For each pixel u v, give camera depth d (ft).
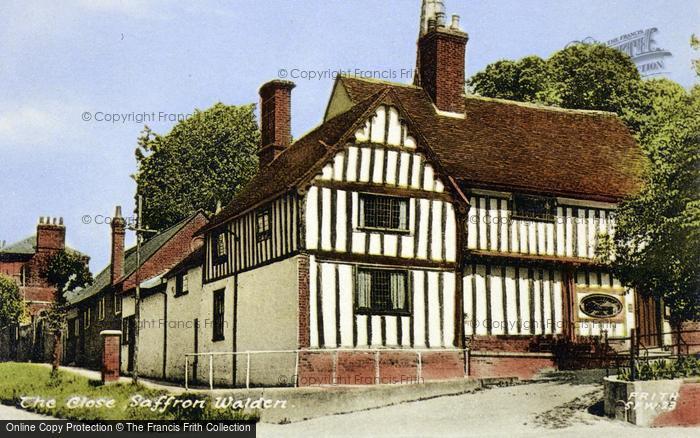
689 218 59.72
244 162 156.46
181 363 94.43
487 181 78.23
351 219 71.87
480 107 92.99
